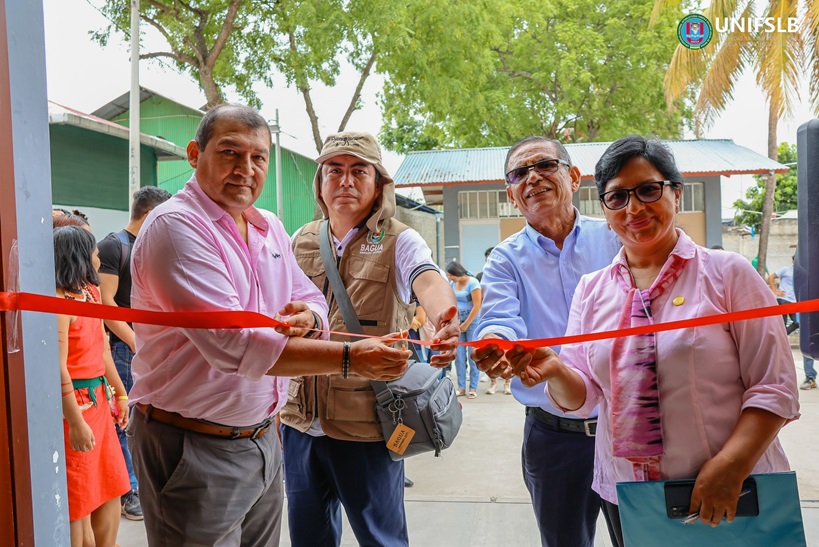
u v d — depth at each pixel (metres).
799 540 1.47
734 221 21.81
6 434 1.41
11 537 1.42
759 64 11.51
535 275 2.44
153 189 3.83
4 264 1.41
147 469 1.86
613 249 2.41
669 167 1.67
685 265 1.67
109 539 2.94
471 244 15.22
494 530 3.63
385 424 2.31
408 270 2.35
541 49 19.14
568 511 2.34
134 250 1.82
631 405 1.61
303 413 2.42
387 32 13.37
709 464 1.49
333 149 2.43
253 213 2.03
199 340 1.68
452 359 1.96
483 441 5.54
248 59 14.06
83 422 2.62
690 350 1.58
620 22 18.66
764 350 1.54
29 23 1.54
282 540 3.55
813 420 5.84
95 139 11.55
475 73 16.23
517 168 2.43
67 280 2.71
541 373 1.71
